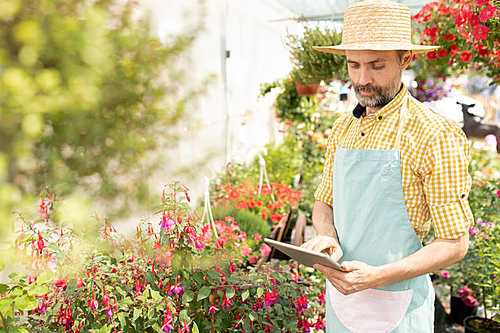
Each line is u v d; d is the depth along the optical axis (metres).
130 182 0.68
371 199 1.46
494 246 2.55
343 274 1.34
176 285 1.60
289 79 5.53
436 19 2.81
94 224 1.09
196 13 0.83
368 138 1.51
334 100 7.11
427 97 5.36
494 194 3.24
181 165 0.79
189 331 1.67
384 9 1.37
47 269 1.34
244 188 3.43
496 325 2.67
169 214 1.47
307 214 5.08
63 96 0.53
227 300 1.68
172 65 0.74
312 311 2.16
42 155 0.57
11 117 0.51
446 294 3.13
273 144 5.61
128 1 0.66
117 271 1.61
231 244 2.36
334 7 4.88
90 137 0.59
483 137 5.57
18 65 0.52
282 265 2.49
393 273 1.34
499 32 2.16
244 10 3.72
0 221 0.54
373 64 1.39
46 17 0.54
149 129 0.69
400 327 1.50
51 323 1.49
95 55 0.56
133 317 1.50
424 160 1.35
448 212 1.32
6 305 1.13
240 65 3.76
